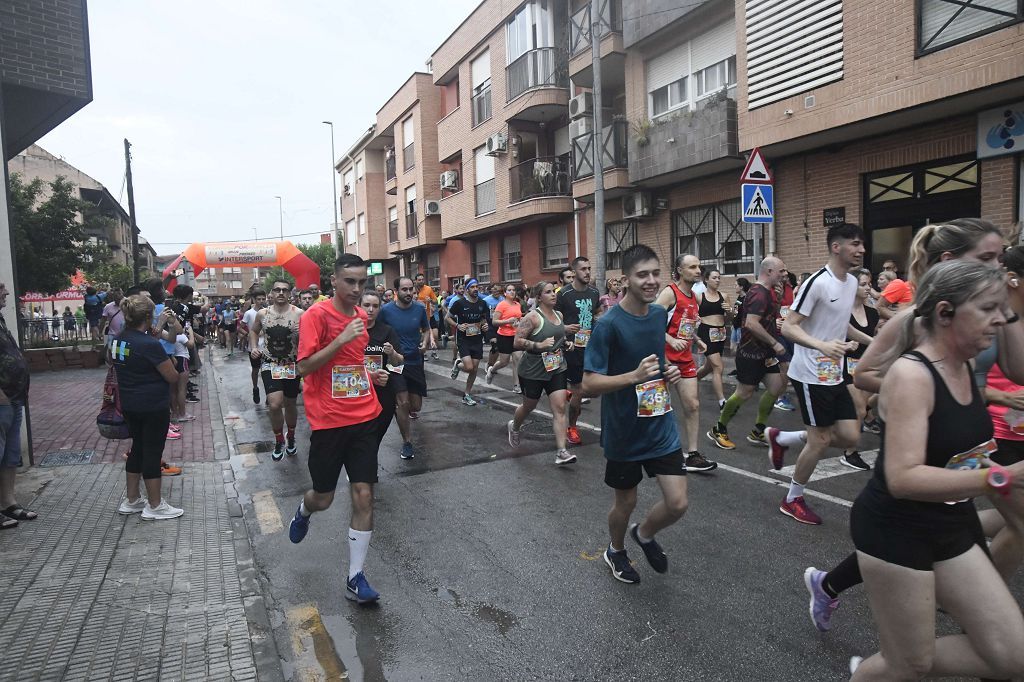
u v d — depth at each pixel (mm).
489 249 24812
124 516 5449
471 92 23719
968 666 2238
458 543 4801
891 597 2262
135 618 3699
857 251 4582
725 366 12586
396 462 7078
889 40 9836
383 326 6004
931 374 2162
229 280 81125
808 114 11086
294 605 3939
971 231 3117
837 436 4766
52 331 20609
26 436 6953
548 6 19391
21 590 4051
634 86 16094
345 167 41281
